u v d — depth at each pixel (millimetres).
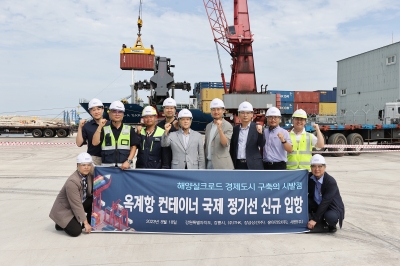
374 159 13531
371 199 6715
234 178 4535
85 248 4004
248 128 5059
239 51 21000
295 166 5324
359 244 4207
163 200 4516
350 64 30812
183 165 4855
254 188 4547
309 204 4793
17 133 29250
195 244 4160
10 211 5695
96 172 4562
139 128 5172
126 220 4543
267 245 4141
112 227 4555
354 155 14992
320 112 41250
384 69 26734
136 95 18141
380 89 27125
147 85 17375
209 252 3908
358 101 29750
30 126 28984
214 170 4531
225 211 4516
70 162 12133
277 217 4578
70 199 4332
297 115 5309
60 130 29531
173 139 4902
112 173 4570
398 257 3799
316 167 4582
